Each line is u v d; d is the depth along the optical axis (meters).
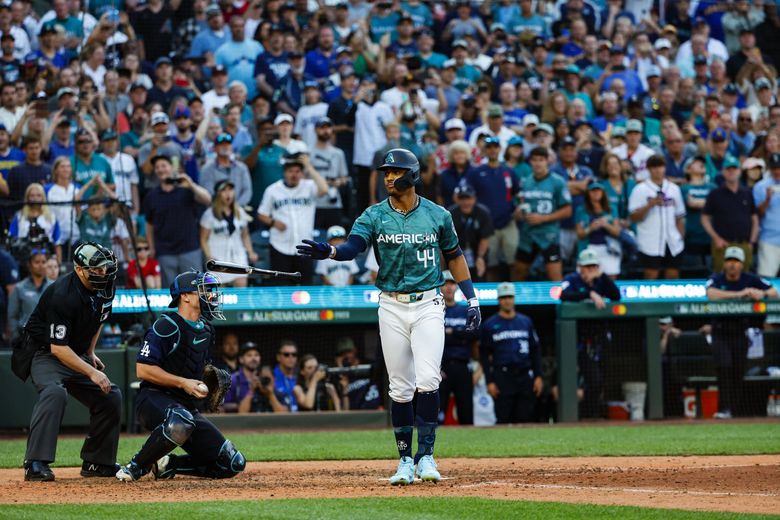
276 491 28.75
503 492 28.00
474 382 62.50
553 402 63.50
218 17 72.00
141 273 55.25
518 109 72.25
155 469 32.03
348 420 57.59
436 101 70.94
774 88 78.69
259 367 60.03
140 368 31.34
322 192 62.72
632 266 66.69
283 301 58.97
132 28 71.19
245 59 71.31
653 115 74.12
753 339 61.97
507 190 63.88
